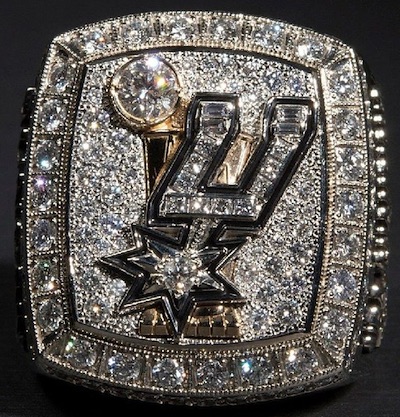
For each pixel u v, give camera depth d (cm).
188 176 10
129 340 10
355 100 11
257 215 10
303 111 10
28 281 10
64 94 11
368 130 10
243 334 10
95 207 10
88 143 10
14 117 13
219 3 13
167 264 10
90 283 10
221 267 10
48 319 10
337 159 10
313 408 11
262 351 10
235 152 10
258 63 11
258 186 10
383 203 11
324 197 10
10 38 13
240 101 10
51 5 14
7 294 12
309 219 10
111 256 10
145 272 10
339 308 10
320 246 10
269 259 10
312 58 11
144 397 10
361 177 10
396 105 13
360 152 10
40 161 10
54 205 10
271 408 11
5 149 13
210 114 10
